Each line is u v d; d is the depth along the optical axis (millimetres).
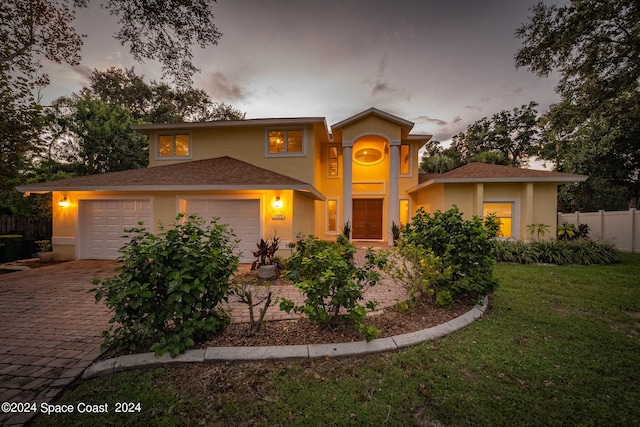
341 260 3398
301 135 11219
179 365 2812
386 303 4902
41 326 3969
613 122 9914
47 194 11547
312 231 11289
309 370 2748
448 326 3662
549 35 8383
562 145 15633
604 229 11414
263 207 8648
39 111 7910
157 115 21688
